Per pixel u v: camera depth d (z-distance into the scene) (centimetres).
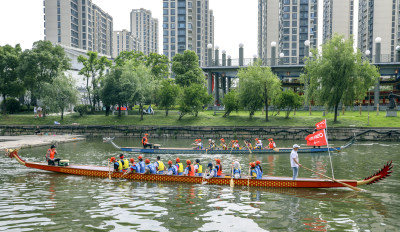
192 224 1087
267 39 13288
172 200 1395
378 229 1046
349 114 5709
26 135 5103
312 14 11531
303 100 6338
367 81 4778
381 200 1402
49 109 5712
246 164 2469
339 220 1135
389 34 12162
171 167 1809
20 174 2019
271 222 1112
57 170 2081
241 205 1323
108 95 5872
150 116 5847
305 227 1063
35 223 1093
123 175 1869
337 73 4584
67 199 1411
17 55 6450
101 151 3288
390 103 5116
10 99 6600
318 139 1977
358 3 14438
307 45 7144
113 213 1207
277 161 2609
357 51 4744
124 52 7375
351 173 2041
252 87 5194
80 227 1054
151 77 6288
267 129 4778
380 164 2386
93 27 14675
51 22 12450
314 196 1472
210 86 7381
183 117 5722
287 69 6838
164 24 13238
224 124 5178
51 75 6294
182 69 7069
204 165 2414
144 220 1126
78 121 5659
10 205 1315
